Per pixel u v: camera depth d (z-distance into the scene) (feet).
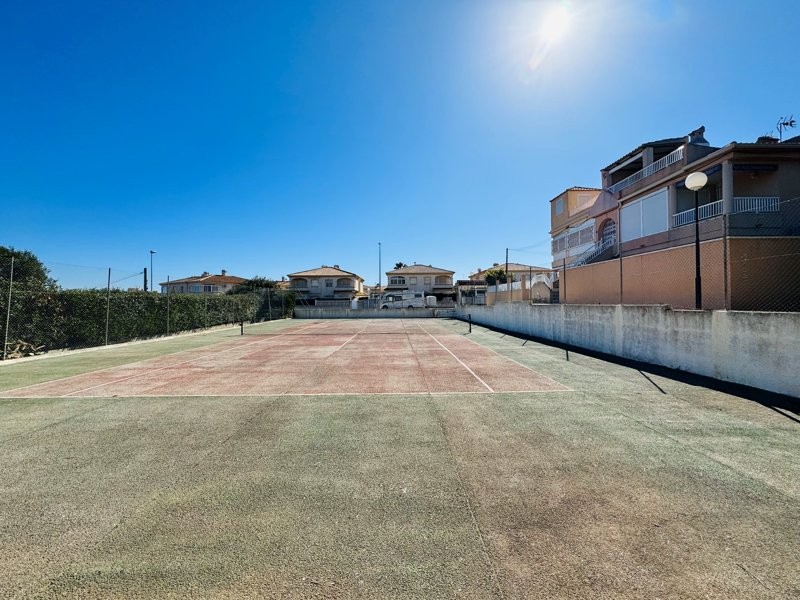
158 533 9.87
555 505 11.00
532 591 7.70
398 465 13.85
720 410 20.18
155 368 36.83
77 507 11.21
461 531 9.79
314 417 19.94
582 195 110.83
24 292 47.01
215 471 13.55
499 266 225.97
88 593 7.79
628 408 20.88
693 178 34.35
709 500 11.19
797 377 21.66
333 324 109.81
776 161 52.80
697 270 34.63
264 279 203.41
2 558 8.96
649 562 8.54
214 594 7.71
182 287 229.25
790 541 9.26
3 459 14.79
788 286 44.52
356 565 8.53
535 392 24.88
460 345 53.57
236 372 34.01
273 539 9.54
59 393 26.12
